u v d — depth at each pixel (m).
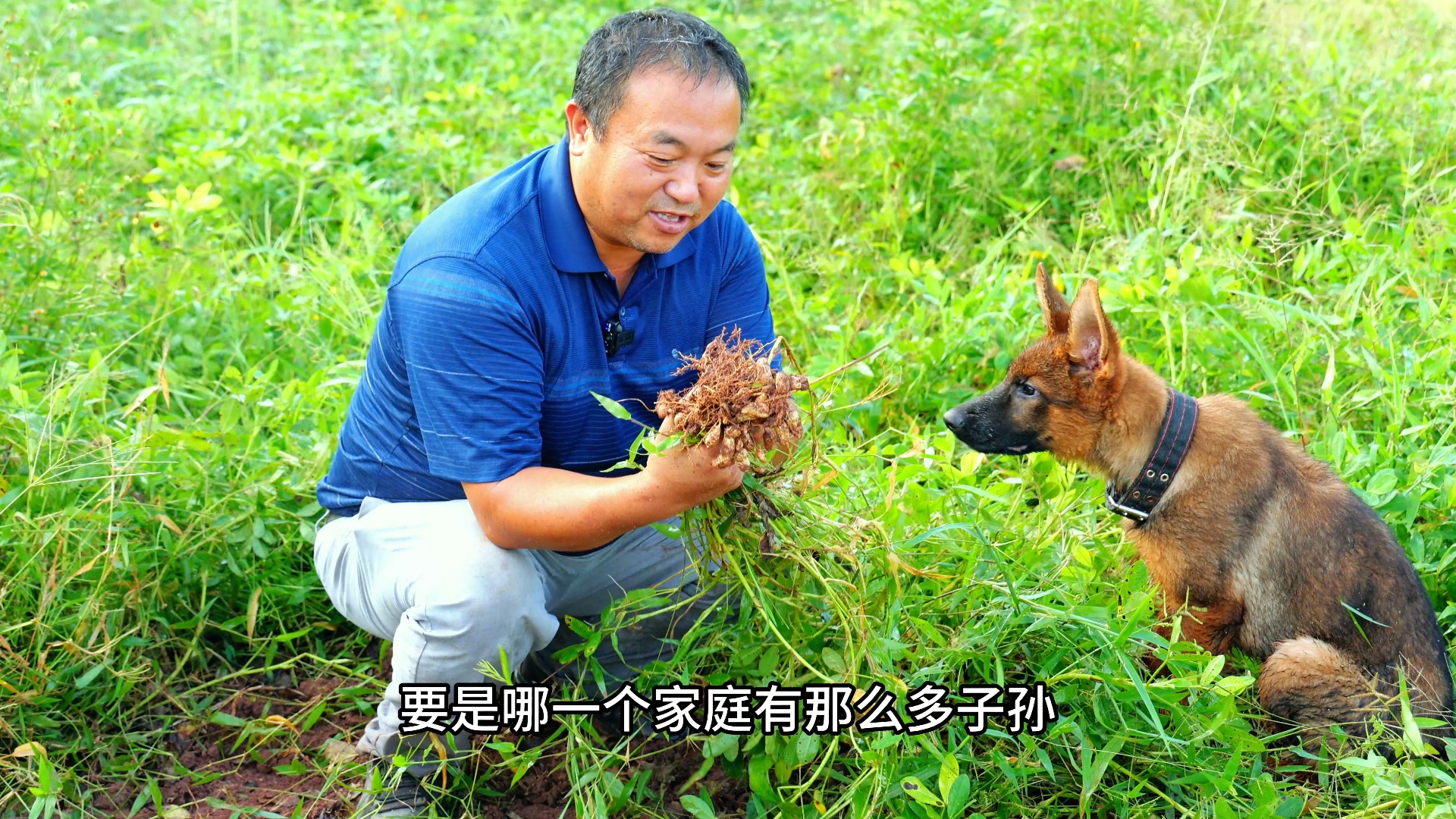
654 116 3.04
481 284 3.22
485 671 3.41
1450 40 7.60
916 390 5.17
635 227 3.20
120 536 4.00
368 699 4.19
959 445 4.92
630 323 3.49
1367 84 6.79
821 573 3.41
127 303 5.61
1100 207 6.23
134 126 7.12
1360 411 4.96
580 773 3.81
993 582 3.51
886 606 3.46
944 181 6.68
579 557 3.68
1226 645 4.12
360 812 3.56
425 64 8.78
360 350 5.55
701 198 3.20
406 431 3.53
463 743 3.65
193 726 4.05
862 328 5.70
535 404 3.34
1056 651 3.56
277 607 4.48
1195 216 6.11
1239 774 3.51
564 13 9.60
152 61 8.66
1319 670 3.76
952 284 5.69
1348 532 3.89
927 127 6.75
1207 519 4.00
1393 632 3.83
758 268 3.80
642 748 3.94
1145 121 6.59
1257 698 3.97
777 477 3.32
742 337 3.76
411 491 3.59
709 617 3.88
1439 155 6.19
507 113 7.79
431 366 3.26
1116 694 3.39
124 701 4.12
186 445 4.23
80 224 5.54
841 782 3.61
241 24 9.62
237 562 4.42
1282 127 6.48
